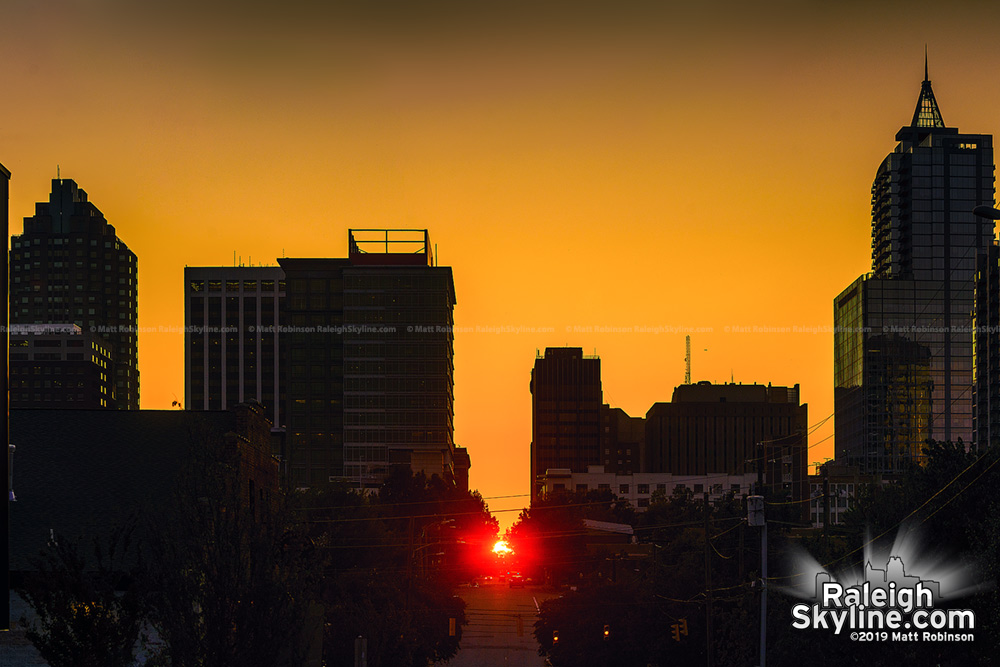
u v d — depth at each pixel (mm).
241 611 130875
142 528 174625
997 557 172125
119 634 127125
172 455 194500
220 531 133125
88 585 127562
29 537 174375
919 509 189750
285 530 141000
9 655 158750
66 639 124938
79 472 189500
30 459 190500
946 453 197125
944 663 184125
